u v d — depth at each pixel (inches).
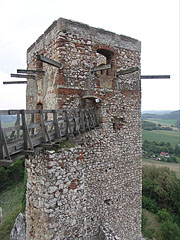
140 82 294.0
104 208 248.1
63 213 179.3
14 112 122.0
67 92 215.9
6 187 732.0
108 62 269.6
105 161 250.2
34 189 199.3
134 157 284.2
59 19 208.1
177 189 672.4
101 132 246.2
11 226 424.8
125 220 271.9
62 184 179.0
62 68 210.4
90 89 235.8
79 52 224.7
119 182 265.4
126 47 273.1
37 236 190.9
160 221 554.9
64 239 179.0
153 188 728.3
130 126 280.5
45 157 173.2
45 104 245.8
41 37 257.8
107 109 253.8
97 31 240.7
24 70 233.3
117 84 263.4
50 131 175.2
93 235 235.5
